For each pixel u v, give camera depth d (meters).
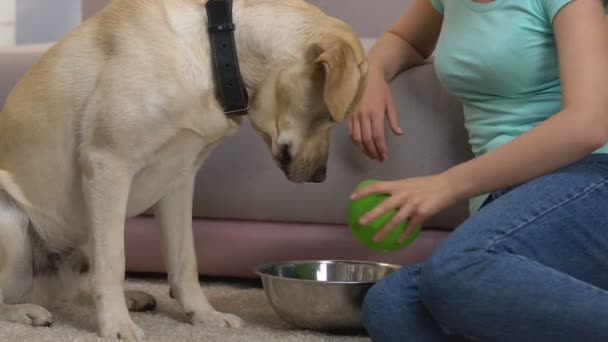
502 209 1.27
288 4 1.48
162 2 1.48
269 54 1.45
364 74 1.44
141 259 2.09
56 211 1.59
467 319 1.20
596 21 1.37
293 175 1.51
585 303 1.13
